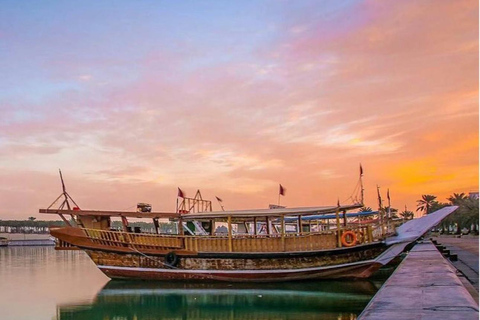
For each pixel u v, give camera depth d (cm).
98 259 3806
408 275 1805
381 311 1067
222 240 3628
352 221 5309
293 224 4878
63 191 3881
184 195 4194
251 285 3506
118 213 3794
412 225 3897
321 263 3494
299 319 2348
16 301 2988
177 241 3697
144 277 3756
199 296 3098
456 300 1195
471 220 8844
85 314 2625
